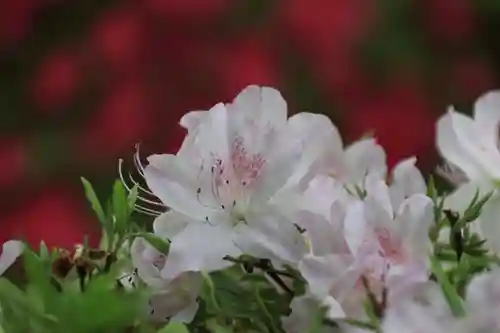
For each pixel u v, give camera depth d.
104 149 1.61
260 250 0.66
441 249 0.68
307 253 0.66
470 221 0.68
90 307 0.64
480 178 0.72
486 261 0.67
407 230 0.66
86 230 1.57
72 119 1.64
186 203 0.68
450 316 0.65
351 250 0.65
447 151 0.73
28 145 1.63
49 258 0.67
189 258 0.66
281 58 1.64
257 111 0.69
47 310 0.64
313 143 0.69
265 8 1.64
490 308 0.65
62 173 1.62
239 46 1.63
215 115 0.68
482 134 0.73
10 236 1.57
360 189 0.71
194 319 0.66
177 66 1.62
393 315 0.65
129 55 1.62
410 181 0.71
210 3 1.62
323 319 0.65
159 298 0.67
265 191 0.68
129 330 0.65
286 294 0.66
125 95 1.61
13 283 0.67
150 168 0.68
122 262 0.68
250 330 0.66
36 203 1.59
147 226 0.72
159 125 1.62
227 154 0.68
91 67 1.63
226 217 0.68
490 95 0.74
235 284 0.67
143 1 1.63
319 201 0.67
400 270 0.65
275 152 0.68
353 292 0.65
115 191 0.69
